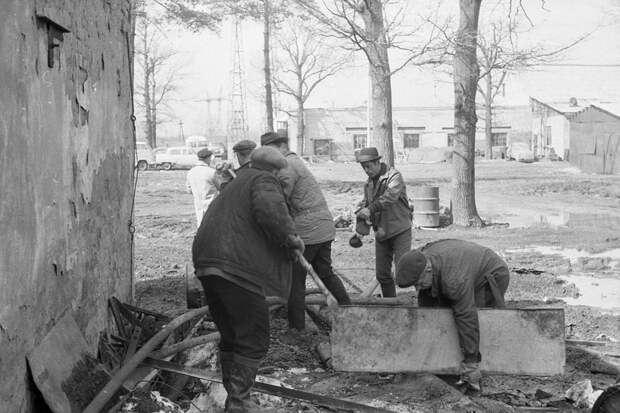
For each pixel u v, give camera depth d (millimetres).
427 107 72250
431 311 5949
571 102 62844
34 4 4648
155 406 5191
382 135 19312
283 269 5293
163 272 12164
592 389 6145
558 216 22688
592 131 44625
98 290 6461
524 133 71938
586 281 11602
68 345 5090
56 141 5164
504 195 30516
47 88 4945
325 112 71812
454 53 18953
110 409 4973
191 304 8281
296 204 7488
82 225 5902
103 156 6797
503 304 6023
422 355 5969
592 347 7668
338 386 6355
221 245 5047
